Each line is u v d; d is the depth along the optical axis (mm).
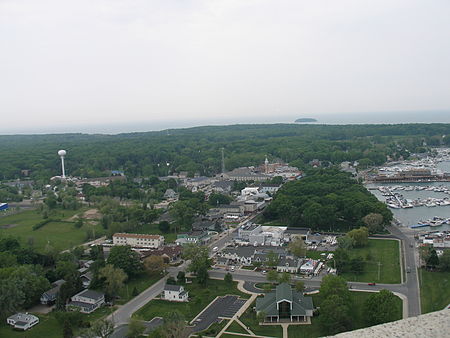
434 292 117250
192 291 126438
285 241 175375
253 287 127812
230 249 158750
